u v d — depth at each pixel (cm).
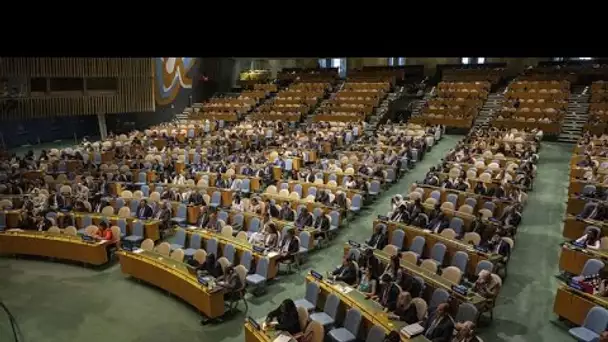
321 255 1395
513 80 3341
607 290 939
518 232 1474
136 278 1306
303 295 1177
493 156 2064
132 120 3453
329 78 3872
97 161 2416
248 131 2909
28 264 1412
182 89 3803
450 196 1583
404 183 2012
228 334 1023
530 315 1029
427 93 3459
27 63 2623
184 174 2034
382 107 3291
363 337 923
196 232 1401
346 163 2083
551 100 2989
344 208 1583
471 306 893
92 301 1180
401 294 924
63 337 1018
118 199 1708
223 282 1080
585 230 1275
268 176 2023
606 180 1645
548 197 1772
